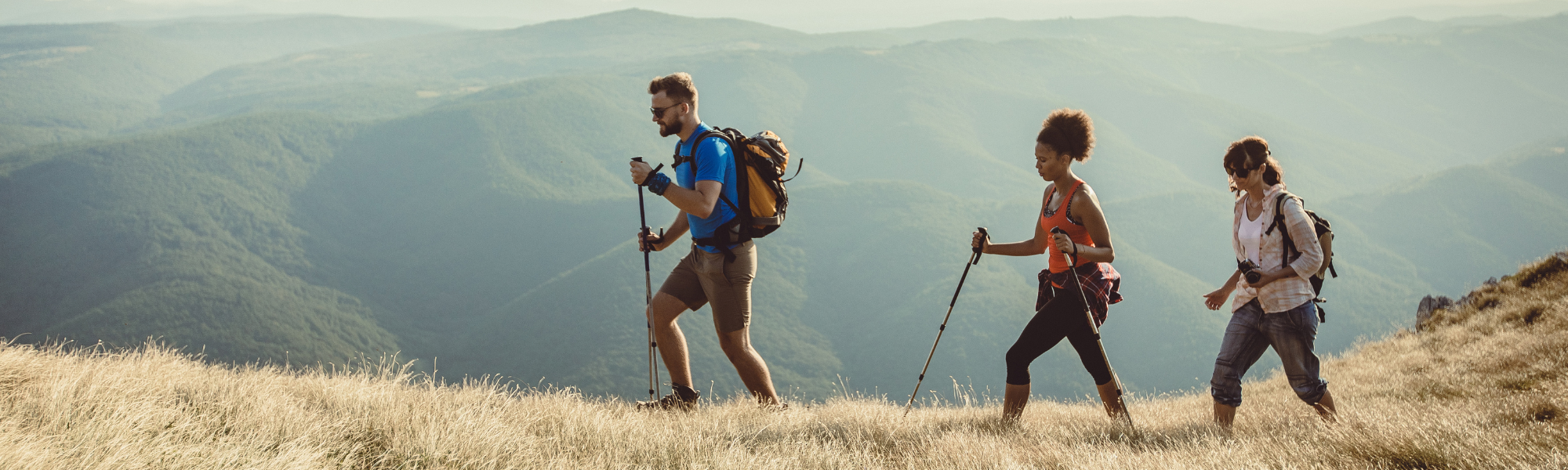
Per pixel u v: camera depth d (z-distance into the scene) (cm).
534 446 340
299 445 303
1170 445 385
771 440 394
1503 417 402
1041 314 472
